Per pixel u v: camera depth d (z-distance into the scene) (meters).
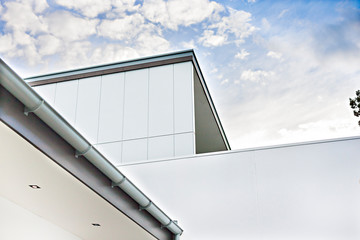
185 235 7.55
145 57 10.45
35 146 3.49
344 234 6.76
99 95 10.47
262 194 7.44
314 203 7.09
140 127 9.74
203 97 11.55
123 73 10.53
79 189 4.34
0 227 4.56
